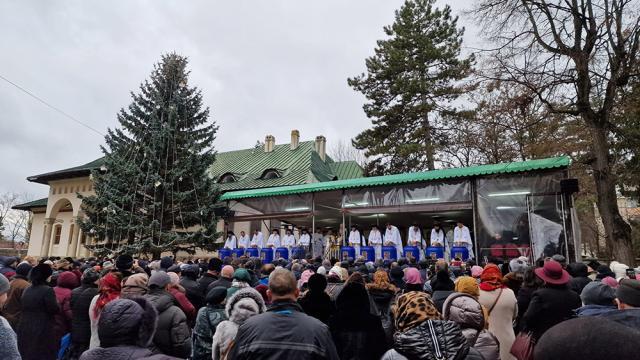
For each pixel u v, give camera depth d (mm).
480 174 16516
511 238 15773
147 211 21500
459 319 3746
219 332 3951
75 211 30016
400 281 7352
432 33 29969
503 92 21766
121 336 2416
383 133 30156
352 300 3943
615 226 14430
